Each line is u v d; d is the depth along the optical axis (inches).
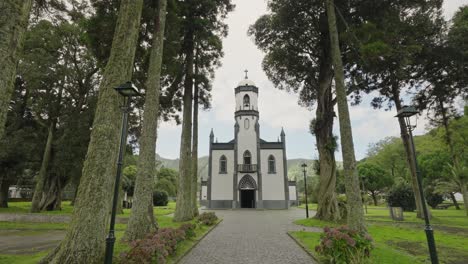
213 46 746.8
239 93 1640.0
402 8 560.1
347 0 531.5
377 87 743.7
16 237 444.8
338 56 427.8
